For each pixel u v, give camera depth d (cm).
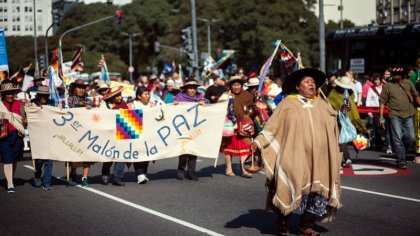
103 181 1074
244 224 746
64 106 1222
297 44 5553
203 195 949
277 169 650
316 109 660
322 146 649
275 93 1398
